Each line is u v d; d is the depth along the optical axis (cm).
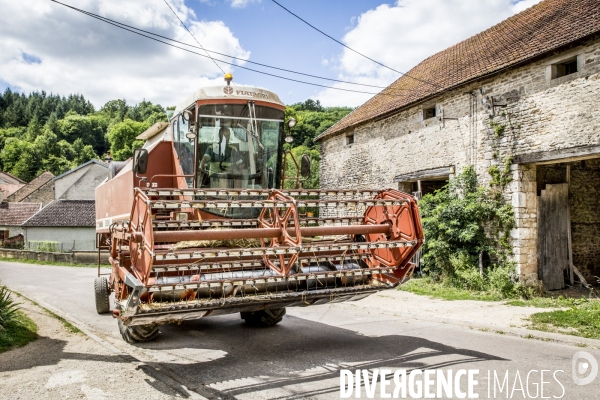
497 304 1066
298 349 687
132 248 607
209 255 543
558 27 1230
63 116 13125
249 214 796
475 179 1351
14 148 8912
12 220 4616
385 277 691
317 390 509
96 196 1164
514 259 1223
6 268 2475
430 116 1611
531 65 1190
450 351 663
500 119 1273
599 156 1066
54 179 4606
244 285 587
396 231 677
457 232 1331
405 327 844
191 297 577
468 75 1404
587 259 1426
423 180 1659
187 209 784
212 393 506
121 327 733
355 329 827
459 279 1317
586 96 1054
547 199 1341
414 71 2078
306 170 830
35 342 718
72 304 1190
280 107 841
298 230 584
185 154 818
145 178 764
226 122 793
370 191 696
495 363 601
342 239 745
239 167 795
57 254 2872
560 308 1010
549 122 1140
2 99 13700
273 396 494
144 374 566
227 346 713
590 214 1442
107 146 10769
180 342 742
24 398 479
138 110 11831
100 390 506
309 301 625
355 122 1934
